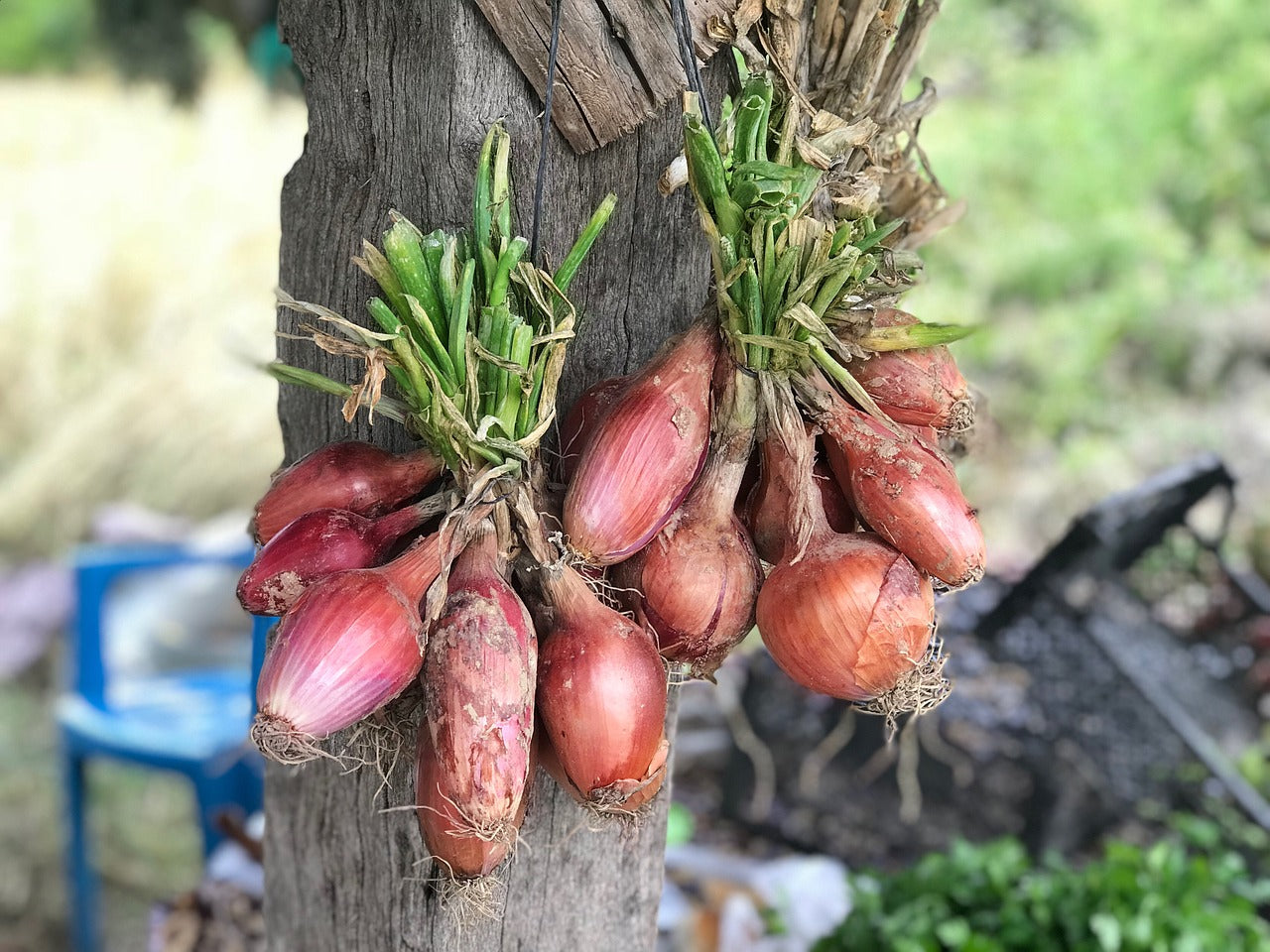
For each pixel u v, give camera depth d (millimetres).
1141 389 2709
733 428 485
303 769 632
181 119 2889
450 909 560
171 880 1715
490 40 497
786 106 484
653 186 524
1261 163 3027
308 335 557
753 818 1320
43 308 2289
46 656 2035
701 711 1499
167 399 2162
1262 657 1385
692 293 546
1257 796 1129
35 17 4672
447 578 460
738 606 487
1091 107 3104
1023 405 2652
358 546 473
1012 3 3498
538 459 487
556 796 581
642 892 634
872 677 469
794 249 460
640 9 497
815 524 484
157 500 2104
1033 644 1198
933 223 578
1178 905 864
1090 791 1271
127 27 3594
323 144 535
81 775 1407
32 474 2104
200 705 1468
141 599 1642
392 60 509
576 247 472
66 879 1455
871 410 473
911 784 711
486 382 462
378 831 600
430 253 460
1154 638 1380
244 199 2496
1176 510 1304
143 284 2334
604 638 461
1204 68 3137
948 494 471
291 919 673
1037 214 2959
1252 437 2502
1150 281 2816
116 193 2453
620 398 482
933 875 919
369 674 427
